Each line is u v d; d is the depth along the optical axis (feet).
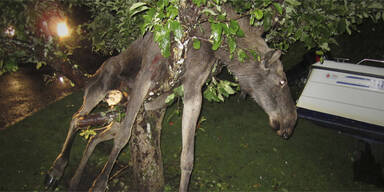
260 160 17.49
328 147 20.22
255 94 10.30
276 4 8.14
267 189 14.82
